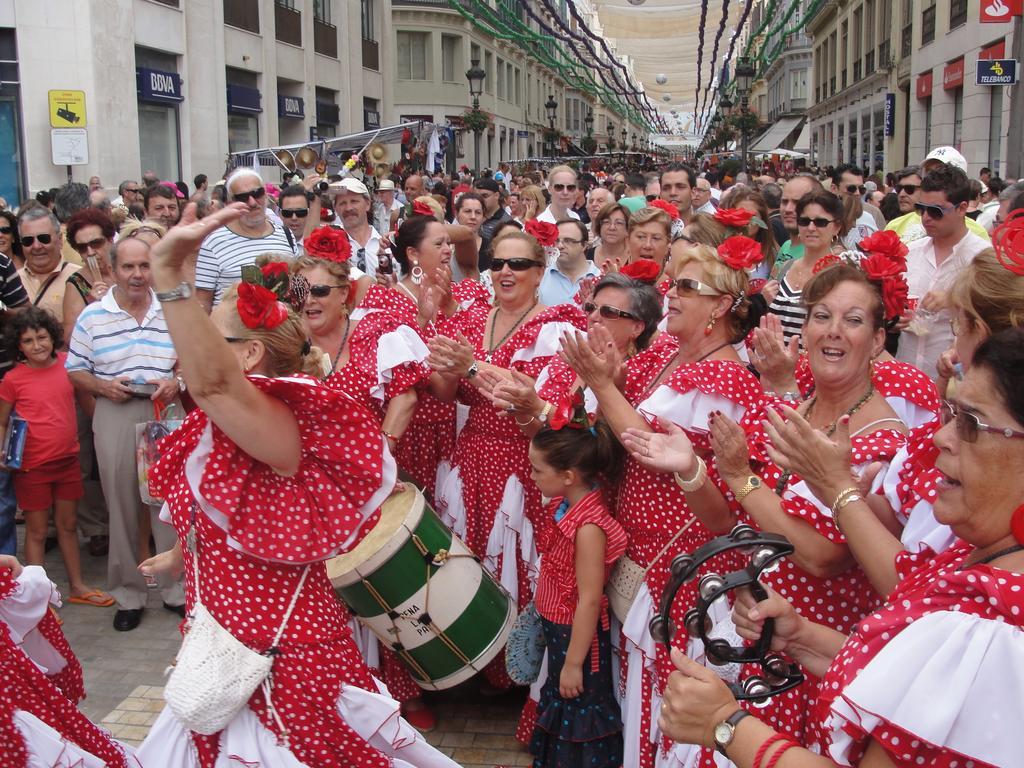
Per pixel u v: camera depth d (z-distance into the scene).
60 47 17.48
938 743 1.46
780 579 2.75
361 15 33.19
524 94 53.12
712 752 2.86
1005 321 2.00
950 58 22.03
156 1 19.91
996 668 1.47
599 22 21.48
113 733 4.24
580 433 3.68
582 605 3.58
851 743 1.63
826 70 42.91
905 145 28.12
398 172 19.97
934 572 1.77
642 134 79.12
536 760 3.87
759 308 3.82
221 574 2.74
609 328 3.94
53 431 5.51
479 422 4.39
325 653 2.79
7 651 3.03
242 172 6.80
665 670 3.33
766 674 2.14
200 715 2.62
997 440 1.56
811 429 2.30
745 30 29.25
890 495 2.46
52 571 6.12
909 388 2.95
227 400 2.49
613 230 6.75
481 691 4.50
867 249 2.96
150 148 20.48
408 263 5.14
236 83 23.95
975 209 8.12
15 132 17.48
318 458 2.72
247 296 2.76
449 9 41.00
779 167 28.50
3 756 2.97
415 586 3.69
